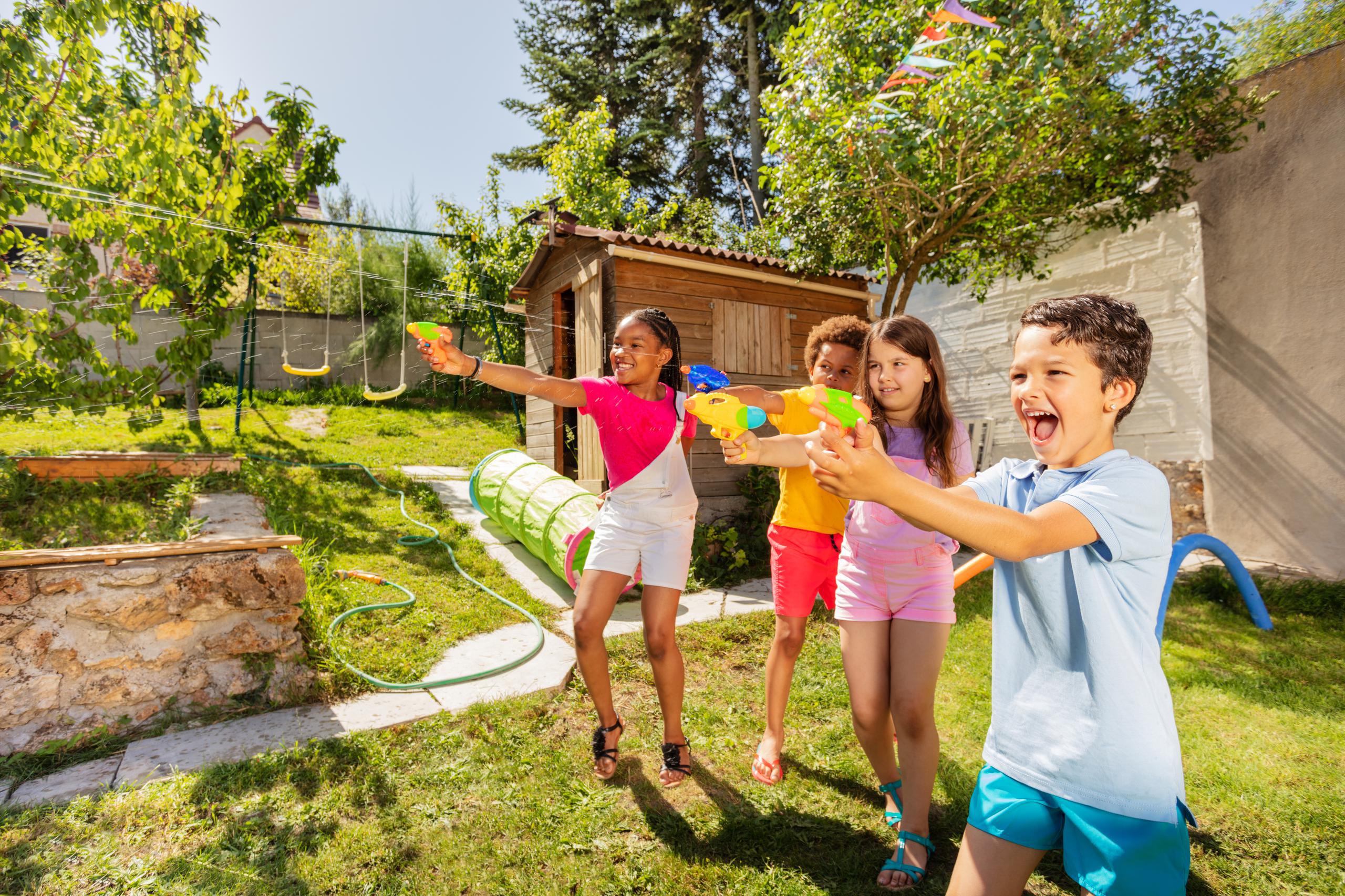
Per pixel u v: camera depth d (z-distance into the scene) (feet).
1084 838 4.18
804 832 7.79
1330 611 16.58
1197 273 25.13
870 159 19.33
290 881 6.75
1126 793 4.09
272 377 42.73
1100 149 20.77
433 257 48.62
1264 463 23.13
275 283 47.11
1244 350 23.70
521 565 18.13
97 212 15.37
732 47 57.31
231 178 18.57
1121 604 4.18
